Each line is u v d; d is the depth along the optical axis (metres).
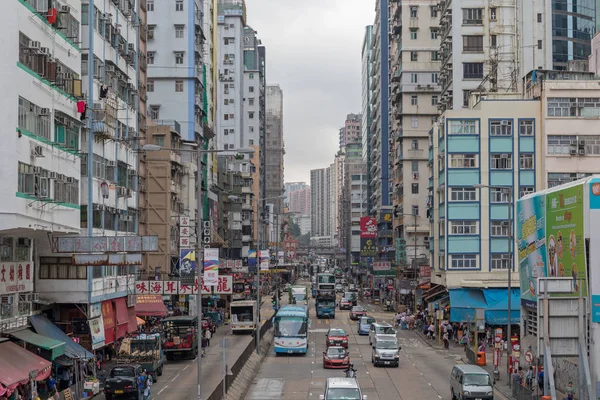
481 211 72.38
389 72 146.25
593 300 39.78
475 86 88.19
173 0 95.19
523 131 72.44
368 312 107.31
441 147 75.38
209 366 52.81
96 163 48.91
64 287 46.41
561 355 34.28
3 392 30.95
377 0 164.62
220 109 167.50
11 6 32.56
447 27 91.75
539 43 89.12
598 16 92.44
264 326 77.06
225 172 137.75
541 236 47.94
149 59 95.00
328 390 34.69
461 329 71.62
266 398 41.81
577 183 42.25
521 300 52.47
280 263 145.38
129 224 57.72
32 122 34.84
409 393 43.34
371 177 185.62
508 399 41.91
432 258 82.19
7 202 31.92
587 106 71.25
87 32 48.03
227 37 168.38
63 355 40.91
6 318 37.12
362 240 173.75
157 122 88.31
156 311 62.41
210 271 36.72
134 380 38.09
